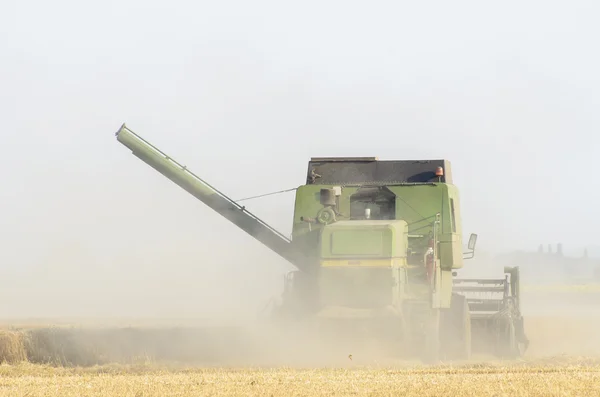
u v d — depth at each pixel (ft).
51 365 216.95
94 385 169.68
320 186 239.09
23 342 223.51
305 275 232.53
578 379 175.63
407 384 166.81
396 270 215.31
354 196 239.71
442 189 234.58
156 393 157.28
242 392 157.89
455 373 190.70
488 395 153.07
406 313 217.56
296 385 166.91
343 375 184.85
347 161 249.34
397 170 246.88
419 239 232.12
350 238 216.33
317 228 235.81
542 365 214.69
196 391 159.63
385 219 234.79
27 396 155.02
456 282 269.23
